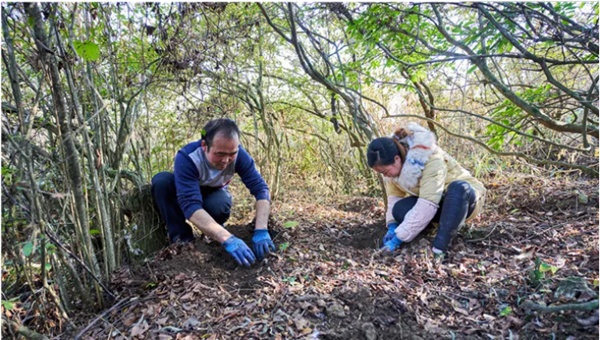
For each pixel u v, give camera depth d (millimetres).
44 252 1563
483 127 4371
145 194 2467
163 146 3520
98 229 2121
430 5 2645
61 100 1658
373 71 4062
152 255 2420
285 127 4242
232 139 2139
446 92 4512
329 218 3168
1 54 1468
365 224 2949
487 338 1543
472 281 1922
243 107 3781
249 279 2055
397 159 2311
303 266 2152
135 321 1751
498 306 1718
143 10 2322
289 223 2580
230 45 3006
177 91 3115
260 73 3504
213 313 1763
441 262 2137
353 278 1966
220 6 2504
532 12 2289
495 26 2326
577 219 2584
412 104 4441
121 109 2406
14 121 1771
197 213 2232
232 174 2549
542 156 4371
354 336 1567
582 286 1646
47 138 1929
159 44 2529
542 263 1791
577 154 4020
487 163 4344
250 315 1723
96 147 1980
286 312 1724
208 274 2090
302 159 4695
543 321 1566
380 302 1752
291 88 4168
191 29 2471
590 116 3910
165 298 1873
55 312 1775
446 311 1723
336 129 3826
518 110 2955
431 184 2248
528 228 2492
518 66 3803
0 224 1449
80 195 1779
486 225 2621
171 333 1646
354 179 4641
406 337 1563
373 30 2607
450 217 2217
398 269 2078
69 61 1719
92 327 1739
